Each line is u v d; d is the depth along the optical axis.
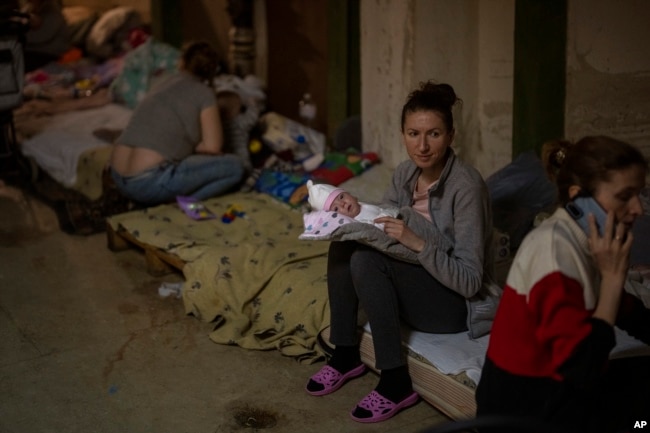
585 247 2.01
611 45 4.11
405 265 2.84
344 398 3.10
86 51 8.33
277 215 4.67
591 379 1.96
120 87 6.91
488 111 4.93
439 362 2.79
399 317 2.97
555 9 4.26
